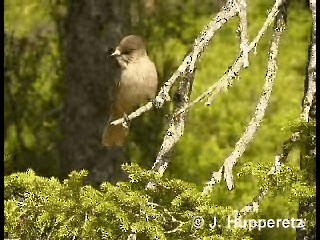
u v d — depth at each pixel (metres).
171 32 17.53
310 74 8.16
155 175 7.47
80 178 7.56
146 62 10.54
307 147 7.92
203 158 16.86
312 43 8.23
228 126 17.28
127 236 7.16
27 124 17.41
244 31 8.14
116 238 7.17
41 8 17.88
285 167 7.72
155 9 17.61
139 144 16.38
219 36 17.48
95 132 15.56
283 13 8.36
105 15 15.48
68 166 15.73
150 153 16.33
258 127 7.96
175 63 17.11
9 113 17.31
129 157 16.34
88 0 15.56
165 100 8.07
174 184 7.50
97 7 15.52
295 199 7.57
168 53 17.25
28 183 7.48
